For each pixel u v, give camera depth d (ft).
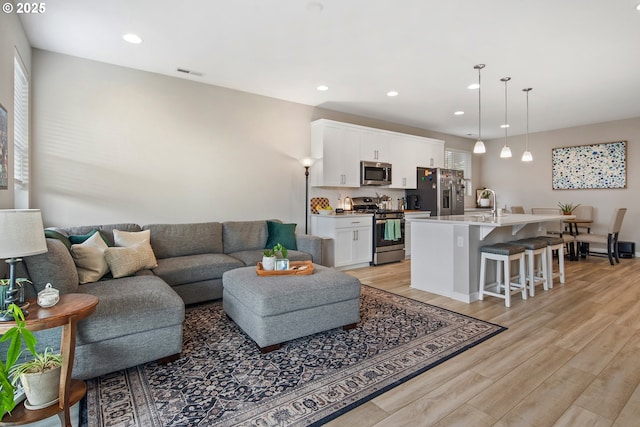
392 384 6.42
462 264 11.58
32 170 10.59
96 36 9.87
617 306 10.91
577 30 9.45
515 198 25.11
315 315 8.36
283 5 8.26
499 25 9.20
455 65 11.96
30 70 10.34
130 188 12.34
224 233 13.60
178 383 6.46
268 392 6.17
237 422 5.34
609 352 7.72
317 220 16.92
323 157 16.63
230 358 7.46
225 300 9.65
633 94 15.21
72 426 5.34
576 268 16.75
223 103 14.38
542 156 23.58
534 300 11.60
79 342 6.13
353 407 5.72
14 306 4.66
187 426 5.25
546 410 5.63
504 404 5.80
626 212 19.99
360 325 9.38
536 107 17.38
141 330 6.77
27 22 9.04
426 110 18.07
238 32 9.63
